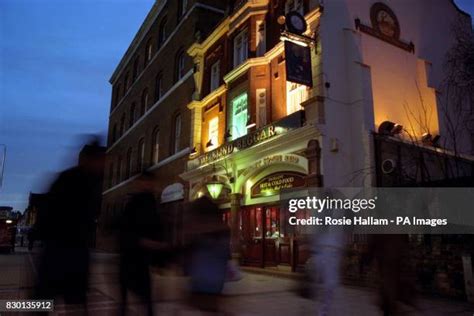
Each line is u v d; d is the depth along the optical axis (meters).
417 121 13.19
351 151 11.59
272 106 13.87
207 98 18.39
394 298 5.70
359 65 12.02
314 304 6.71
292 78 11.34
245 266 13.56
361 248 8.92
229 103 16.20
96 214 4.46
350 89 12.04
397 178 10.47
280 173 12.91
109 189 34.91
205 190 17.03
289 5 14.05
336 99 11.71
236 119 15.77
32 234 4.38
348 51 12.30
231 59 16.97
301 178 11.91
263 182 13.76
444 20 15.68
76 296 4.25
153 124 25.66
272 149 12.83
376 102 12.33
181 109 21.31
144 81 29.72
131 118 32.19
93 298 7.14
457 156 11.27
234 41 17.05
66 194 4.18
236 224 14.40
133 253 4.64
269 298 7.29
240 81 15.62
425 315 5.97
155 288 8.10
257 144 13.28
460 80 12.34
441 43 15.19
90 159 4.38
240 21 16.27
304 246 5.84
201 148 18.59
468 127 13.59
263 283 9.31
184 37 22.64
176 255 4.99
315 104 11.41
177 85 22.23
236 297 7.34
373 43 12.91
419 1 15.02
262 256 13.05
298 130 11.46
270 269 12.38
